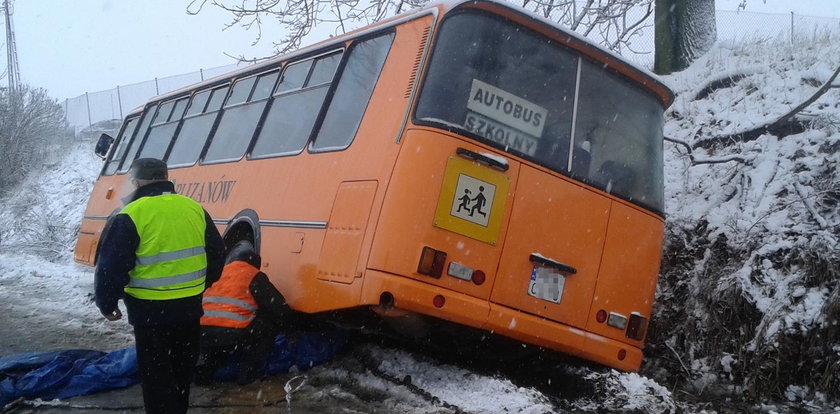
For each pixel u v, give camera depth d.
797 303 6.62
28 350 6.98
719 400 6.55
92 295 10.27
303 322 6.88
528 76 5.86
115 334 7.93
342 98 6.63
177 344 4.64
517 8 5.80
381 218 5.35
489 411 5.29
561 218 5.82
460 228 5.34
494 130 5.61
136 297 4.43
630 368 6.16
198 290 4.62
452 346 6.41
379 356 6.62
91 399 5.38
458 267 5.32
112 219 4.51
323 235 6.01
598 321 5.98
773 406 6.25
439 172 5.31
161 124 11.41
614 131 6.27
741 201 8.16
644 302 6.28
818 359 6.30
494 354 6.46
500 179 5.54
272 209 7.04
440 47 5.62
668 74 13.09
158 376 4.46
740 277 7.05
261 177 7.50
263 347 6.01
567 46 6.08
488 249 5.45
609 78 6.30
